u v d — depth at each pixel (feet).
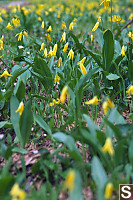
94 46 17.98
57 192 5.77
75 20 22.43
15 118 8.07
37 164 6.88
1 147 7.38
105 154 6.48
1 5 51.52
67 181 3.90
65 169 6.97
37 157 7.81
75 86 9.42
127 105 10.90
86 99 11.16
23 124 7.91
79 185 4.87
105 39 10.52
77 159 5.87
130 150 6.02
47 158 7.19
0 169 7.02
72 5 37.83
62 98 5.55
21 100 9.46
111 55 10.96
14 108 8.23
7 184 5.57
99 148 5.86
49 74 10.66
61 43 14.83
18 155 7.98
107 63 11.27
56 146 8.16
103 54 11.16
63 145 8.15
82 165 6.09
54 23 24.32
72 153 5.68
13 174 7.17
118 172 6.15
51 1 48.01
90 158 7.61
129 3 38.58
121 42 15.56
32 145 8.61
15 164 7.53
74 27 24.85
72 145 6.24
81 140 7.18
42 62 10.43
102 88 10.79
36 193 5.49
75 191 4.84
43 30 22.41
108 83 11.56
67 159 6.83
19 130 7.95
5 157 7.34
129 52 12.07
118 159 6.25
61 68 12.32
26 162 7.61
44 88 11.44
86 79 9.82
